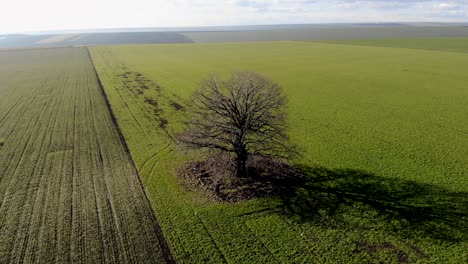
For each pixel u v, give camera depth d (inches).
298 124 1566.2
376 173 1061.1
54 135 1428.4
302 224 802.8
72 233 781.3
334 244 735.7
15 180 1033.5
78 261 692.7
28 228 800.9
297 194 931.3
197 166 1092.5
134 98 2078.0
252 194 924.6
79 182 1019.3
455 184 988.6
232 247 728.3
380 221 814.5
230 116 946.7
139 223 815.7
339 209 862.5
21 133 1457.9
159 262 688.4
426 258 693.3
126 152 1240.8
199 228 791.1
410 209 862.5
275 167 1071.6
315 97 2078.0
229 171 1018.1
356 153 1220.5
